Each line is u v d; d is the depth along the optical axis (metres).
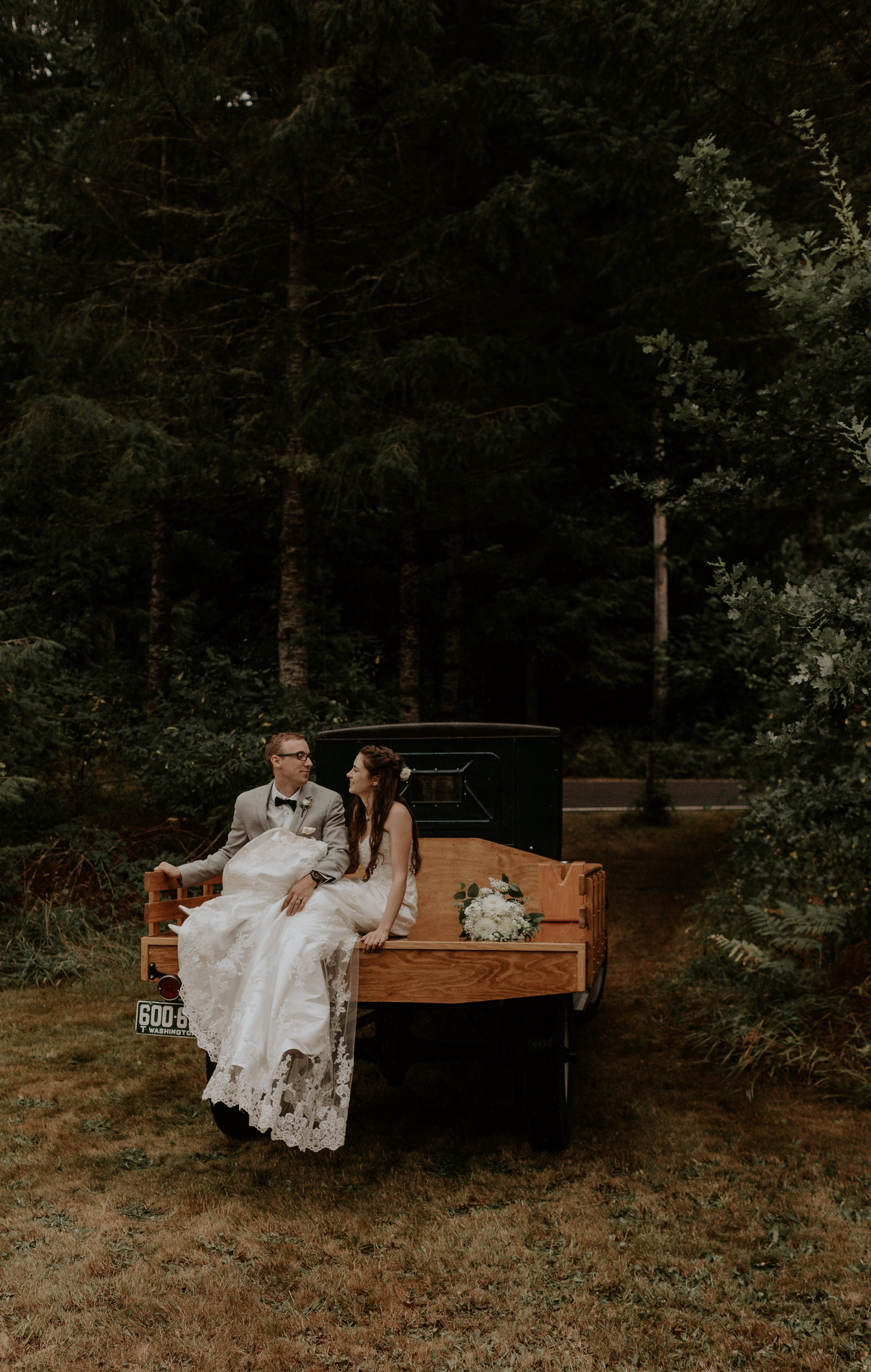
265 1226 3.46
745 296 8.55
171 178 9.71
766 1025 5.37
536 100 8.77
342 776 5.50
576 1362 2.72
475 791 5.41
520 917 4.05
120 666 12.73
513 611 23.11
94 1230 3.42
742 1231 3.44
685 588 21.78
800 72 6.54
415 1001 3.85
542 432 9.74
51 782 9.27
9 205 8.95
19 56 8.24
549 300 10.01
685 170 5.24
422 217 9.84
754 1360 2.73
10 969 6.70
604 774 23.83
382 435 8.51
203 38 8.65
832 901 6.02
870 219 5.05
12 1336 2.80
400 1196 3.70
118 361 8.80
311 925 3.74
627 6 6.98
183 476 9.70
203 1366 2.68
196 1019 3.76
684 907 9.31
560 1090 4.02
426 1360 2.72
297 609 9.58
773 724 6.65
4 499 9.91
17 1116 4.46
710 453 8.59
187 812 8.80
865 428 4.45
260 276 10.42
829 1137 4.24
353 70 8.54
